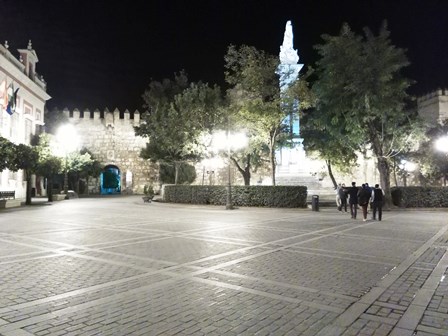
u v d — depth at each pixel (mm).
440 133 34469
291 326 5102
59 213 22891
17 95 37062
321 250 10641
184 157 39531
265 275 7777
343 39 27141
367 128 27828
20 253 9914
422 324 5180
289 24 38094
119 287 6852
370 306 5914
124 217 20391
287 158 38500
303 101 27516
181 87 44406
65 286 6879
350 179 47094
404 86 26953
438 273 8023
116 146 57188
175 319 5320
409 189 28125
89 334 4785
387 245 11562
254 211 24812
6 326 5016
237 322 5230
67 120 54781
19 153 27016
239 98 29891
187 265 8609
